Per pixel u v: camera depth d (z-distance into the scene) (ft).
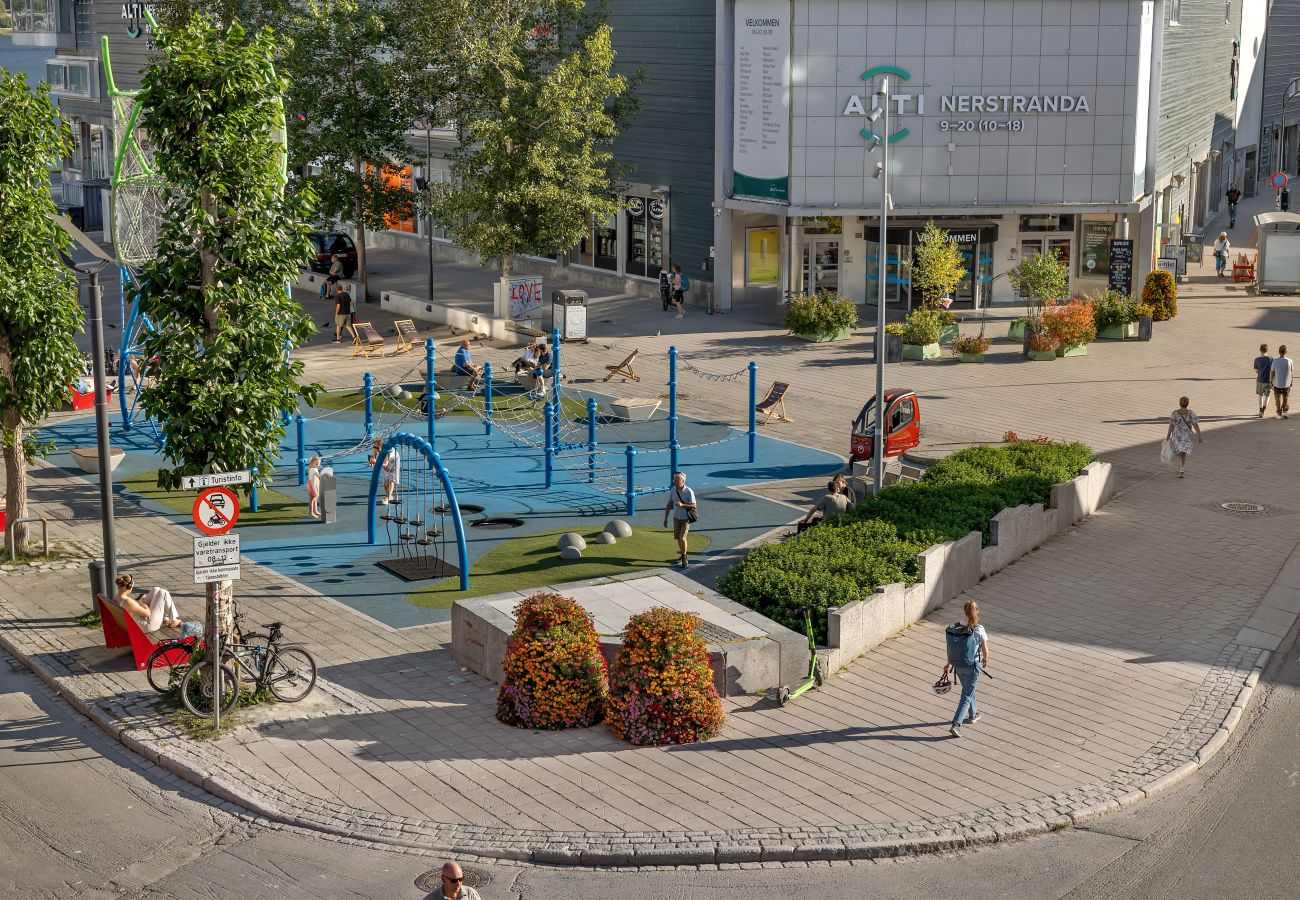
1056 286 144.77
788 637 62.34
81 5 242.37
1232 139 240.12
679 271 161.17
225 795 52.37
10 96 76.64
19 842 48.98
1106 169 154.61
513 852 47.75
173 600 74.08
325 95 160.76
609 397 124.06
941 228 157.58
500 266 192.54
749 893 45.37
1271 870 46.52
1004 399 121.49
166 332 61.36
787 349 142.72
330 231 174.70
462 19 153.48
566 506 93.04
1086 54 152.05
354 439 110.01
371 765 54.49
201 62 58.08
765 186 156.66
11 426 80.69
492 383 128.26
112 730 58.18
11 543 81.41
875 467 89.66
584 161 152.46
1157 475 98.99
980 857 47.65
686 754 55.47
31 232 77.30
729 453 106.73
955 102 151.94
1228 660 65.57
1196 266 194.49
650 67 169.48
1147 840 48.78
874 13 150.20
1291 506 91.45
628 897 45.16
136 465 102.94
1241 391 124.67
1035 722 58.49
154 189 90.74
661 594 67.51
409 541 84.69
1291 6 278.05
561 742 56.75
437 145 200.34
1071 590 75.61
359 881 46.32
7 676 65.05
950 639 57.00
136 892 45.68
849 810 50.42
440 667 65.10
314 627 70.28
